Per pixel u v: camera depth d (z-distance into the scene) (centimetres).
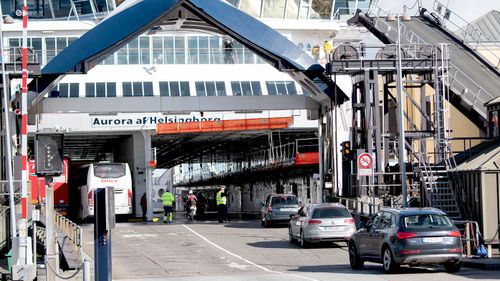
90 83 8581
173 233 6519
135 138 9094
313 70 6856
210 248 5322
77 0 8794
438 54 6450
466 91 6712
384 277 3506
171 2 6544
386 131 6800
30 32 8675
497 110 5678
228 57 8912
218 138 10225
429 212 3641
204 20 6856
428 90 8719
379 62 6419
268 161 10869
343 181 6706
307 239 5178
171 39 8838
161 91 8631
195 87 8700
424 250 3547
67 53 6544
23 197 3828
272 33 6881
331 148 7125
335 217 5181
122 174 8488
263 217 7175
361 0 9438
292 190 10581
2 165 5891
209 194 15775
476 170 4847
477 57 7344
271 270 4116
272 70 8950
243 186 13512
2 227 5159
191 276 3919
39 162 3003
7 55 7569
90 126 8462
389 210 3769
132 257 4862
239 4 8894
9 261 3994
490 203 4791
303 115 8719
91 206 8350
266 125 8375
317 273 3822
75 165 9531
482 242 4388
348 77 8181
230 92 8750
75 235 4325
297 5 9138
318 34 9138
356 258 3966
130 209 8481
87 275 2675
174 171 19225
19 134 6291
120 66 8675
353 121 6719
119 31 6575
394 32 7575
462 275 3550
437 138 6172
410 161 6719
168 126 8456
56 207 8612
